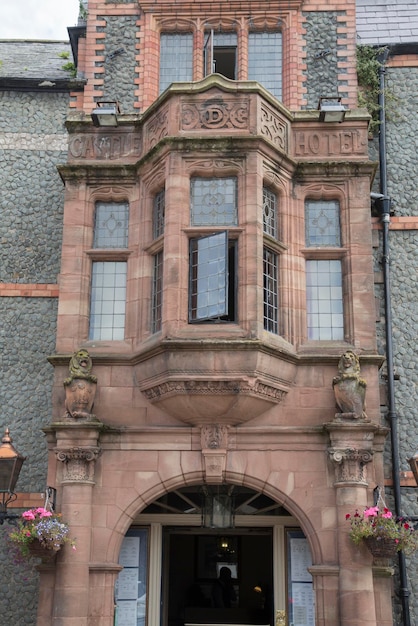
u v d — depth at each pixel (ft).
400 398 40.29
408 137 44.42
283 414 35.14
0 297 42.68
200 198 36.65
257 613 43.52
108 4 44.24
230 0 43.75
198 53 43.52
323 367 35.78
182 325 34.53
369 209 37.93
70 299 37.32
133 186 38.86
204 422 34.63
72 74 46.47
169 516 38.55
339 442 33.76
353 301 36.88
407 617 36.58
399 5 49.49
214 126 36.81
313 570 32.94
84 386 34.81
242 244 35.35
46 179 44.62
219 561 48.29
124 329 37.40
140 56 43.32
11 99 45.93
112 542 33.83
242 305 34.55
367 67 44.39
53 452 35.17
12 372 41.47
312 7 43.86
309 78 42.83
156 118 38.24
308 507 33.88
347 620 31.86
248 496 39.81
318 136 38.81
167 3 43.88
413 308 41.60
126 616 37.11
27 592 38.11
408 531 31.86
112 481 34.50
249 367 33.37
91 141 39.29
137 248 37.91
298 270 37.42
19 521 33.35
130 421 35.35
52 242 43.55
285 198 37.88
